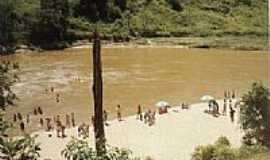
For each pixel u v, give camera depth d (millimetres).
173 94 62906
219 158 25953
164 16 123750
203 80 71562
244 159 23641
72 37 110312
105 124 49031
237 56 94688
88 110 55250
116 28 116000
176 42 110125
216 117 50688
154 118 49812
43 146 41875
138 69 80500
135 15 122062
